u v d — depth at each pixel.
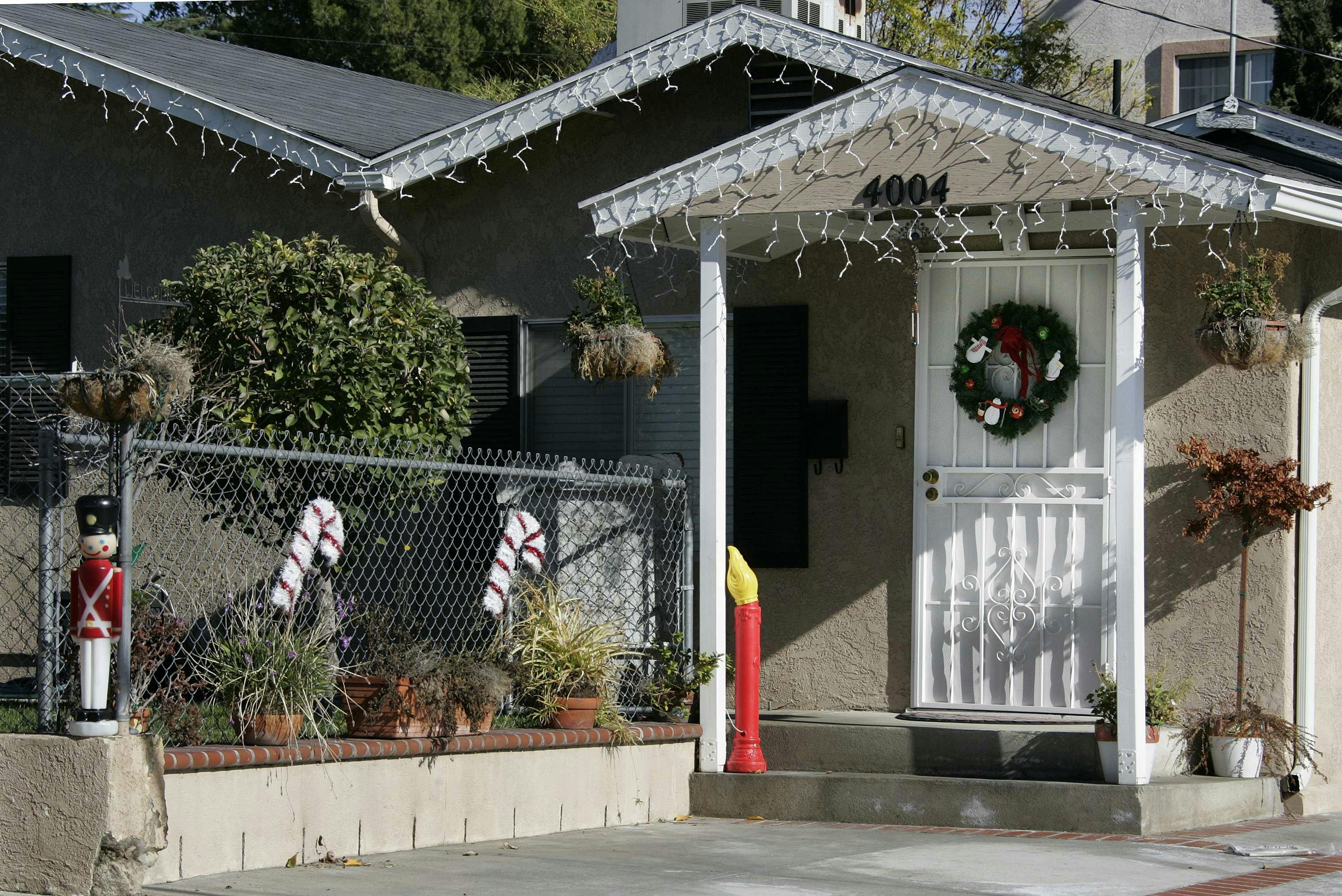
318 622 7.22
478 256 10.76
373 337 8.66
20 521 10.52
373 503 8.62
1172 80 25.38
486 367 10.62
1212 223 8.40
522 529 8.15
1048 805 7.93
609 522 9.45
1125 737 7.86
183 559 8.40
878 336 9.70
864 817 8.30
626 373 9.20
